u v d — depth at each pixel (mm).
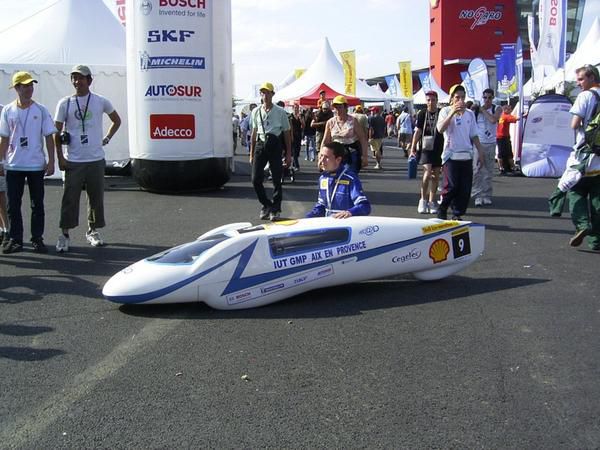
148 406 3385
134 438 3049
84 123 7059
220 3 11742
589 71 6859
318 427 3145
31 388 3615
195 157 11789
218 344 4293
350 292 5508
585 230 6977
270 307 5102
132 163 12117
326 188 5809
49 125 6980
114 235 8086
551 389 3555
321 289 5602
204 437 3055
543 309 5004
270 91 9078
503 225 8789
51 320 4816
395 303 5188
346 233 5238
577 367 3857
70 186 7062
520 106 16484
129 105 11961
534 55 18219
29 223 9180
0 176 7316
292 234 5117
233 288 4949
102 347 4254
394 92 34781
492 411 3297
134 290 4855
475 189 10633
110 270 6340
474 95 18781
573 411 3291
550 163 15469
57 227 8727
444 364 3916
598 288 5586
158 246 7426
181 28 11352
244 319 4809
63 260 6766
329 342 4309
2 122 6906
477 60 18562
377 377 3732
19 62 14188
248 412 3309
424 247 5516
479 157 8531
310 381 3686
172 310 5035
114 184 13820
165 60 11398
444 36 57000
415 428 3127
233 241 4965
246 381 3691
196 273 4883
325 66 24641
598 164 6727
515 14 57250
